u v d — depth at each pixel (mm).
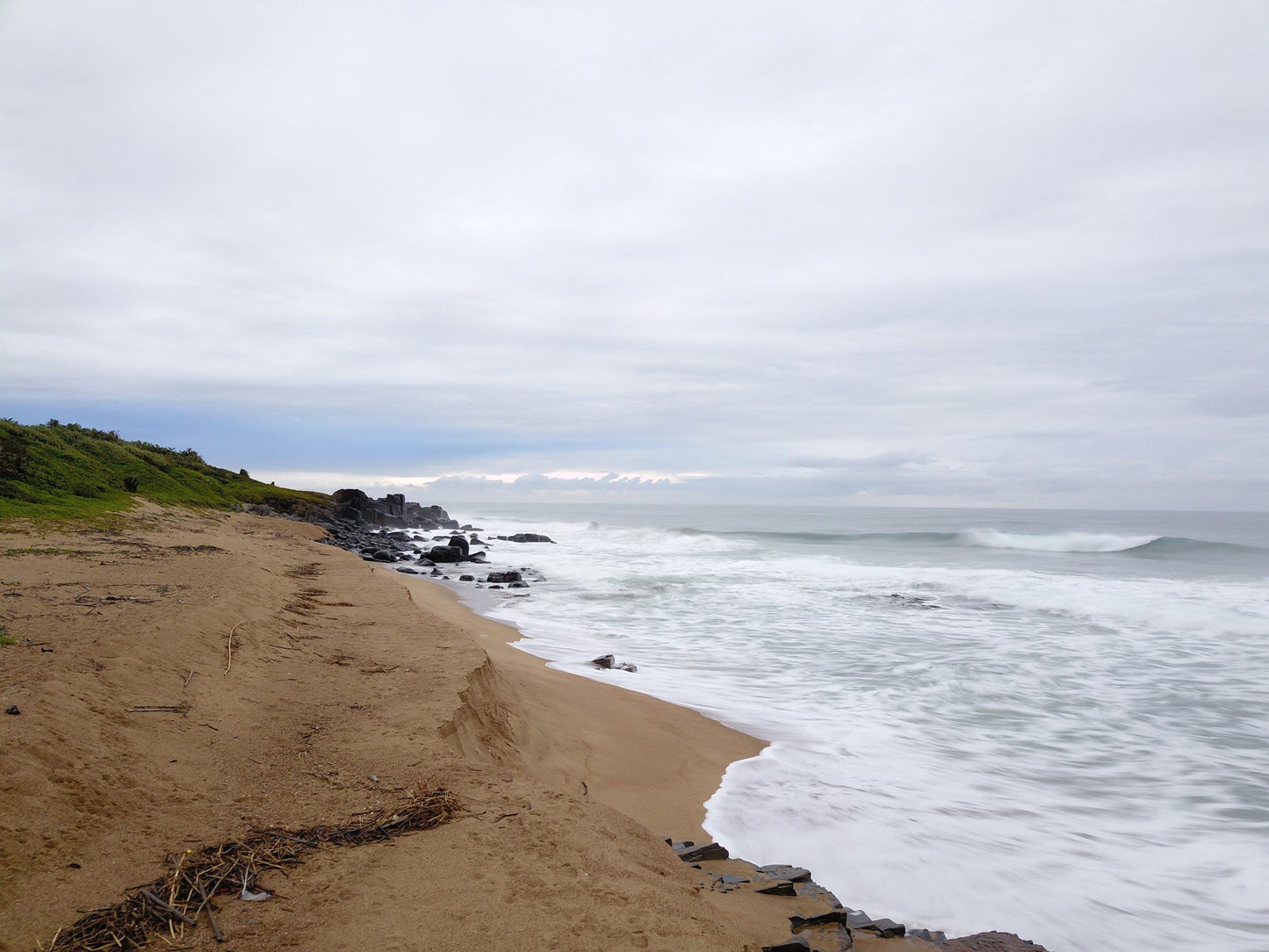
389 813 4672
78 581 10695
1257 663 14109
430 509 74750
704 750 9102
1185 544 40500
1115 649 15359
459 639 10016
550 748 8320
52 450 30656
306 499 54219
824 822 7113
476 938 3416
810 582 26875
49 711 4977
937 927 5480
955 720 10664
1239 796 8102
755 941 3994
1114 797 8055
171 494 35344
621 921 3662
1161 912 5797
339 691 7262
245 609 9781
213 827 4254
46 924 3205
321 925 3432
